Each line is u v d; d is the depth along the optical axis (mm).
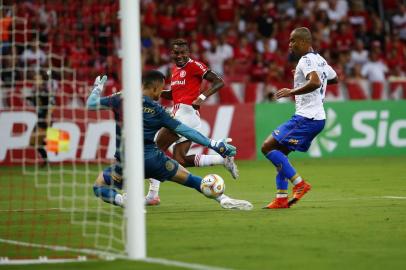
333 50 61750
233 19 63656
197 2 63281
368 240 18328
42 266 15758
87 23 47188
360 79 59812
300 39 24938
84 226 21375
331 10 66250
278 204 24891
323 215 23016
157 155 23141
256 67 58219
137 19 16594
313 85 24141
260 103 50812
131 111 16438
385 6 68125
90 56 46469
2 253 17359
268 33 61562
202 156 27250
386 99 56219
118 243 18531
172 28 60812
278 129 25125
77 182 36531
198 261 15898
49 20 47344
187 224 21406
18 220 22922
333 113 52125
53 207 26422
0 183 36062
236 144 50062
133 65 16500
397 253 16594
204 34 60812
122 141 19953
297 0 64625
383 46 63844
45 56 44594
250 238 18797
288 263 15602
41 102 42062
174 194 30656
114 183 23297
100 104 22422
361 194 29797
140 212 16406
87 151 44594
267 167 44688
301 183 24812
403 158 50906
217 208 25328
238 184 35031
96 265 15703
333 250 17016
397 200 27438
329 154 52125
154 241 18516
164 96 29312
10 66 41938
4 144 44219
